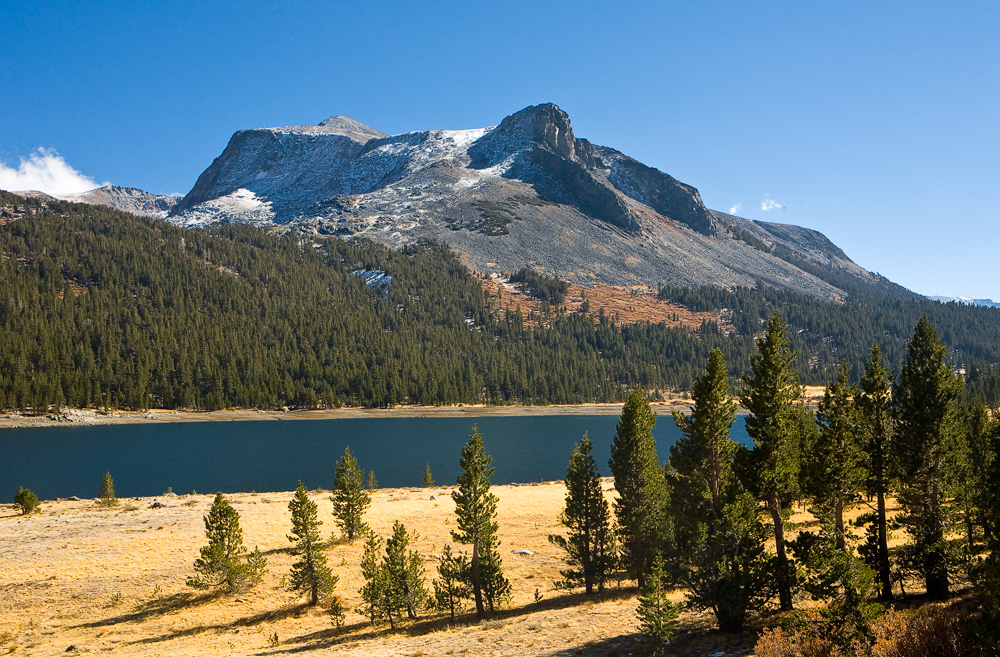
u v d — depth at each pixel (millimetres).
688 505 31797
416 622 40812
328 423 195500
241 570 46344
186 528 60812
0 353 196000
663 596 26469
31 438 151500
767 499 30516
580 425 191875
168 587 47219
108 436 156750
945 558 28672
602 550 44312
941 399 30516
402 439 156250
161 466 115562
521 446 145875
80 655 35000
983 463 33781
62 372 197875
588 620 33438
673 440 152375
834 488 30141
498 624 36094
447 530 60156
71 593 45812
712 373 31547
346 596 46438
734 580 27844
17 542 56375
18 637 38812
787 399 30500
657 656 25328
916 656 17828
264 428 179375
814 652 19875
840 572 20250
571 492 44375
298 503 45188
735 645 25203
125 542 56156
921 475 30375
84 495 91500
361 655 31062
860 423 31906
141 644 37062
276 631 39906
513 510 67125
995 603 17438
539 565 51688
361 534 58688
